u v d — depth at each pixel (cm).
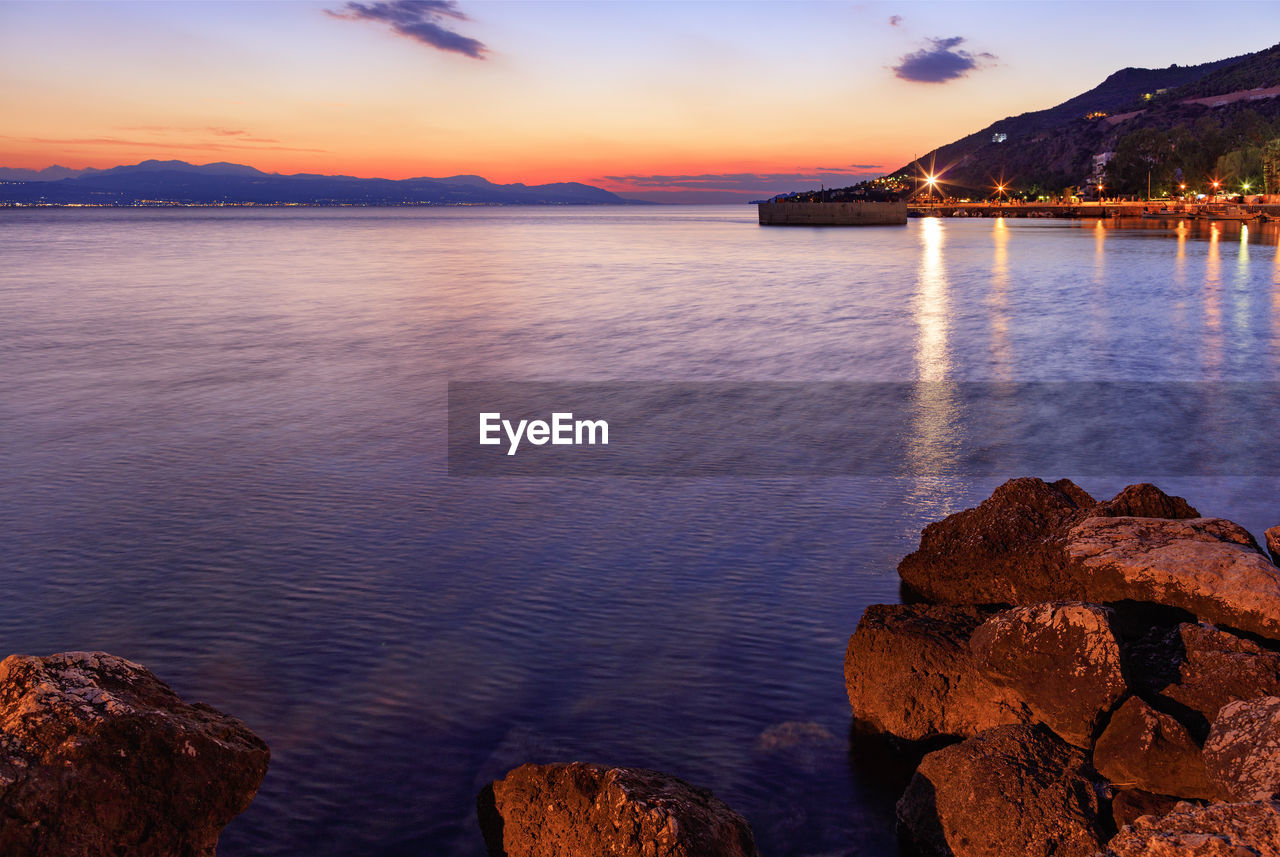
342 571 1301
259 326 4166
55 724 600
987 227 18025
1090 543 1053
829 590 1224
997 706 845
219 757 639
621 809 640
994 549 1166
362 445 2038
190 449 1995
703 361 3225
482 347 3556
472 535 1447
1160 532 1050
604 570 1299
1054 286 5900
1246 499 1645
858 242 13012
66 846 569
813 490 1692
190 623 1138
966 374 2942
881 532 1454
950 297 5412
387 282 6669
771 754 866
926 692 873
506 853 695
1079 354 3288
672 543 1405
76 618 1158
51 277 6919
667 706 941
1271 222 13850
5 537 1441
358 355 3359
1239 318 4184
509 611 1163
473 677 999
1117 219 19025
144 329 4034
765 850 750
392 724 912
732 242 13688
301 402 2522
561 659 1038
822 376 2928
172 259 9231
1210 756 689
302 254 10319
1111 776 748
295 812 785
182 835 610
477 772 838
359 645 1076
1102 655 791
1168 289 5506
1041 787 723
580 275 7375
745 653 1051
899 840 766
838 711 936
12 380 2828
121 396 2588
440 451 1981
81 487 1708
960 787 739
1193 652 847
